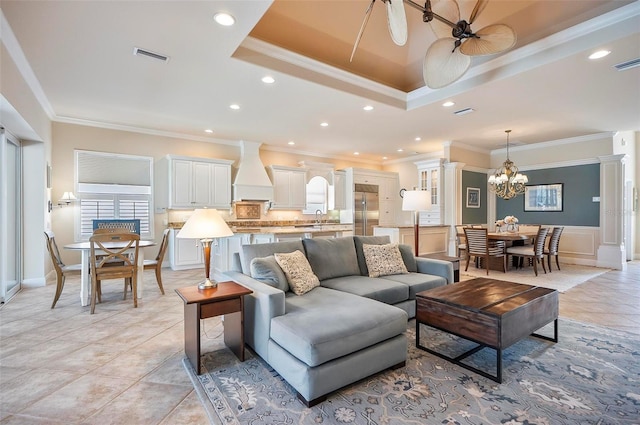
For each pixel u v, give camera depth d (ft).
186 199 20.31
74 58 10.55
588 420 5.57
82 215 17.97
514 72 11.69
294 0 10.21
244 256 9.63
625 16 9.21
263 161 24.93
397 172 30.81
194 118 17.29
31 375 7.09
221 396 6.28
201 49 10.03
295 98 14.14
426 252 21.11
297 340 6.18
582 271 19.12
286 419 5.60
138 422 5.56
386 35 12.39
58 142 17.29
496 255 18.63
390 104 15.05
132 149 19.40
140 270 13.06
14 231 14.58
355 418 5.63
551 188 23.27
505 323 6.85
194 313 7.25
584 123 18.20
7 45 9.50
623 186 20.07
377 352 6.90
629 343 8.80
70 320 10.58
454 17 7.69
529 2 10.14
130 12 8.19
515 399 6.20
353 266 11.43
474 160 25.50
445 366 7.55
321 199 28.66
